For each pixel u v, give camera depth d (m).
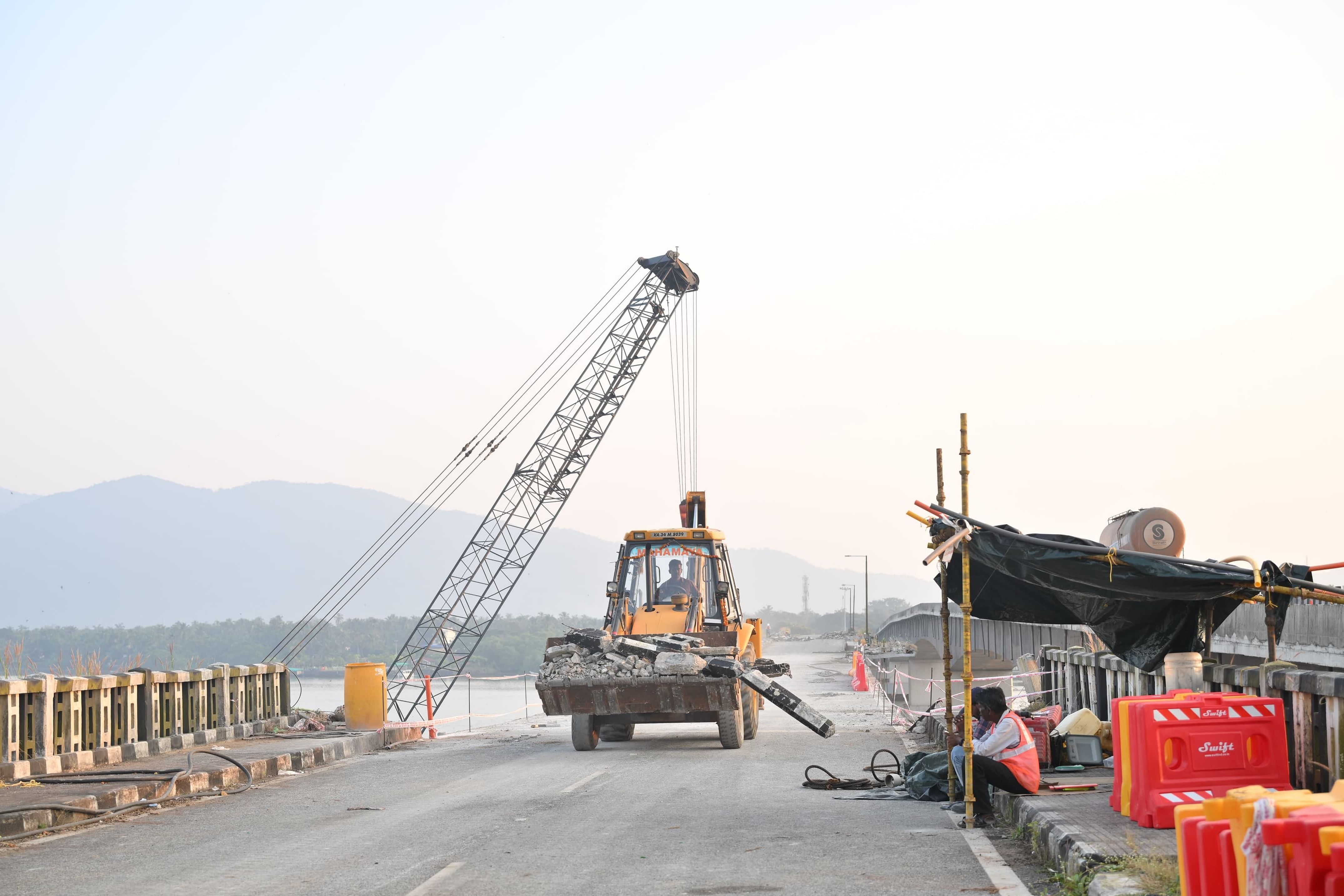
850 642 138.62
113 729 15.97
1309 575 10.73
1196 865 5.11
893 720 25.58
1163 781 8.27
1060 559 10.51
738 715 18.88
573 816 11.05
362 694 21.56
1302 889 3.96
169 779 13.38
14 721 13.76
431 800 12.67
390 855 9.06
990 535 10.55
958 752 11.44
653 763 16.75
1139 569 10.53
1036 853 8.55
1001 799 10.52
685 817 10.89
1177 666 11.53
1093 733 12.70
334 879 8.12
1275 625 10.78
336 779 15.31
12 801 11.78
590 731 19.05
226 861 9.09
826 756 17.58
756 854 8.80
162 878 8.38
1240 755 8.43
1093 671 15.98
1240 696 9.02
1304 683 8.49
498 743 21.53
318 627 68.88
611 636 19.83
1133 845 7.43
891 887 7.50
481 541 63.50
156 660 189.88
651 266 63.50
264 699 21.16
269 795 13.60
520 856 8.85
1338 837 3.84
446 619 62.78
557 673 18.97
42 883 8.37
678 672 18.45
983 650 49.00
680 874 8.03
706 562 22.08
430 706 23.78
